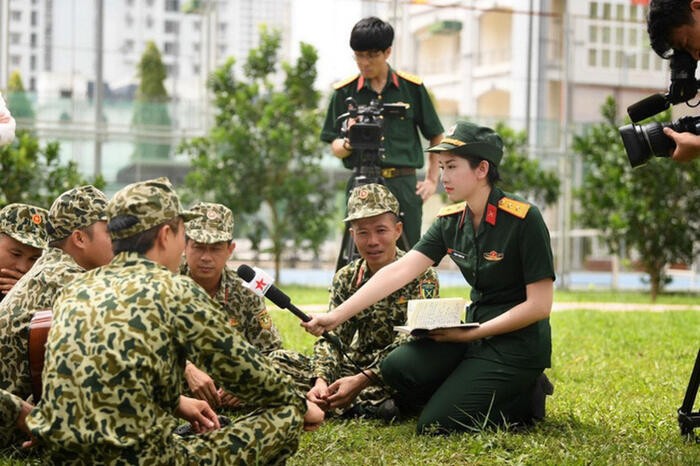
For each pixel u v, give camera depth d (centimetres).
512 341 430
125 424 289
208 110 1748
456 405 422
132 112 1716
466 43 2134
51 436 288
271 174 1606
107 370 287
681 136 363
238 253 1948
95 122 1692
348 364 482
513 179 1705
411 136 668
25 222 441
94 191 387
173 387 304
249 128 1605
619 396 521
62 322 295
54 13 1700
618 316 995
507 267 434
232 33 1895
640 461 361
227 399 462
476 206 436
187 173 1734
